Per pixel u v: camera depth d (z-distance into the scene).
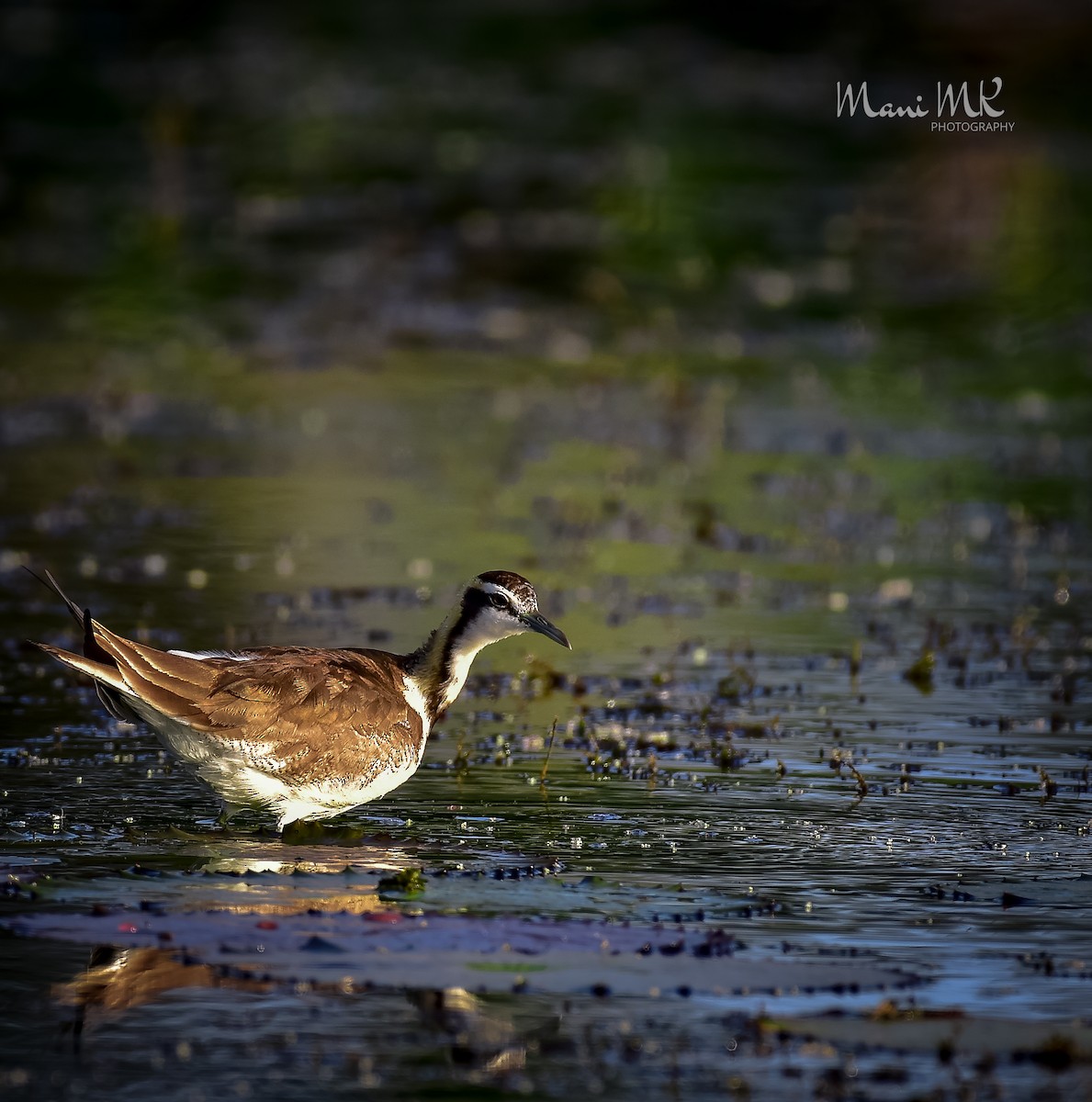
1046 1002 8.28
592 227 33.03
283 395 23.83
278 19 47.66
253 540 17.70
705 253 31.80
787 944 8.88
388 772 10.80
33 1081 7.46
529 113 40.41
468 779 11.70
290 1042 7.82
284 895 9.29
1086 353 27.31
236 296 28.88
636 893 9.53
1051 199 35.16
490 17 48.31
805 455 22.00
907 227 33.66
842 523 19.27
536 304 29.06
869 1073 7.62
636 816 10.94
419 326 27.77
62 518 18.14
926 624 15.85
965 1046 7.78
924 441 22.67
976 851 10.38
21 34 45.31
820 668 14.52
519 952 8.64
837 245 32.56
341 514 18.78
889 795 11.43
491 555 17.56
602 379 25.34
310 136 38.31
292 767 10.38
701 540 18.38
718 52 44.78
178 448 21.19
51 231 31.91
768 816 10.97
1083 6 42.91
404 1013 8.10
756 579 17.25
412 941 8.73
